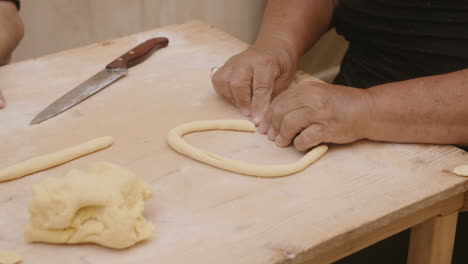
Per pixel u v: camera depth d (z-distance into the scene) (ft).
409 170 3.33
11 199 3.08
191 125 3.66
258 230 2.87
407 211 3.08
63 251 2.77
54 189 2.73
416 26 4.48
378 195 3.13
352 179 3.25
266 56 4.03
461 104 3.45
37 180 3.22
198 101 3.99
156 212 2.99
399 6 4.54
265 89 3.86
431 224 3.48
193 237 2.83
